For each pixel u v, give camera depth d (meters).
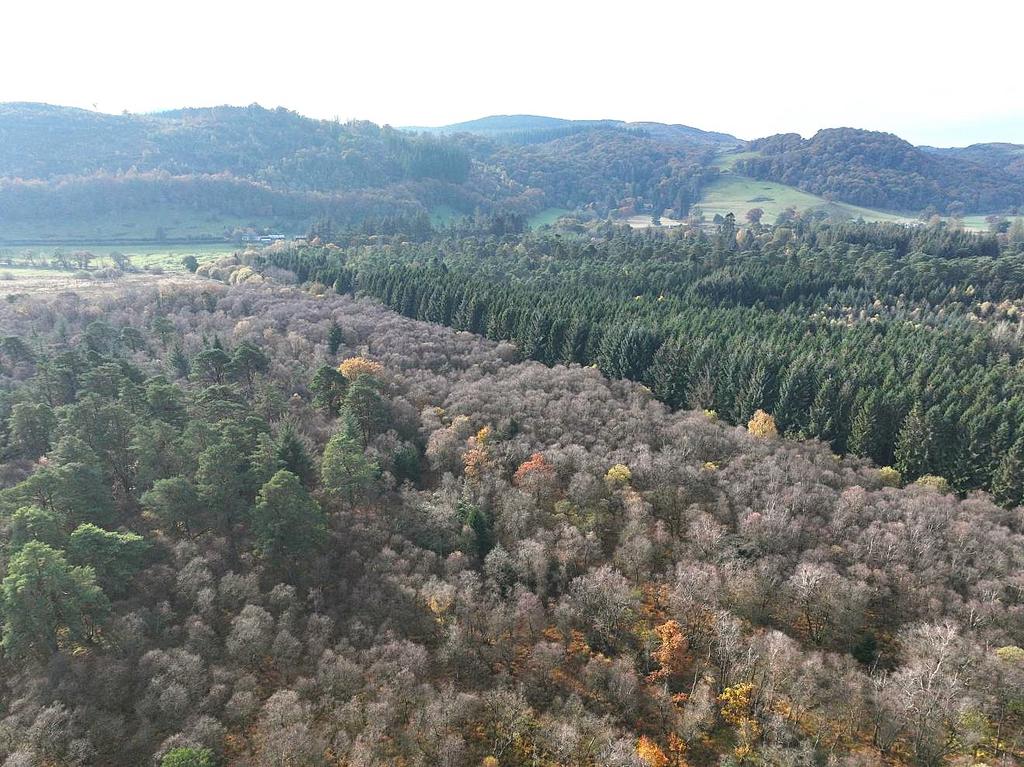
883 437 107.12
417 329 151.00
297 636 62.09
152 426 79.75
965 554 70.81
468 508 76.44
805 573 63.47
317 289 186.62
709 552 71.19
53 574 53.84
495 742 54.16
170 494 68.62
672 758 53.66
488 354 136.12
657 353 130.62
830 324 156.25
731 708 56.31
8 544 62.12
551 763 51.69
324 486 81.06
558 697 57.28
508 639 63.75
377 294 183.62
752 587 64.38
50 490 66.25
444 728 53.06
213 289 179.88
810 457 100.75
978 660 55.81
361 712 54.09
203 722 50.84
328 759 50.03
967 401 108.50
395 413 102.38
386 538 74.81
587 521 78.19
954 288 181.50
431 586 65.81
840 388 113.38
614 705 57.91
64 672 54.56
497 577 69.69
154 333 140.25
